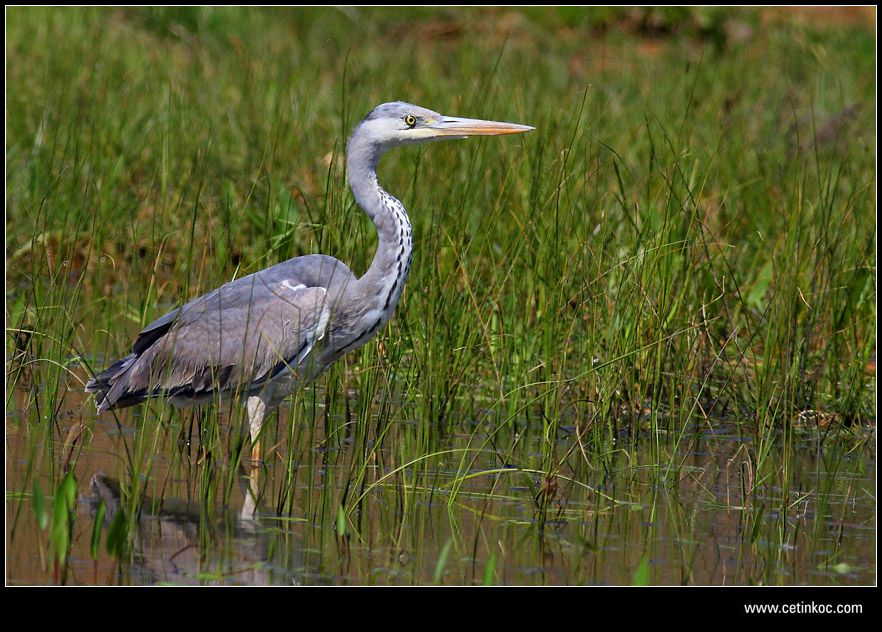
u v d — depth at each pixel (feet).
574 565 28.19
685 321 41.52
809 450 38.65
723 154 58.85
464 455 33.50
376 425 39.04
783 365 40.40
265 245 45.73
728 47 109.50
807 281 45.16
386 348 40.98
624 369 39.27
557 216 41.86
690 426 40.88
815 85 86.43
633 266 40.93
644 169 51.67
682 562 28.66
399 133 37.78
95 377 36.78
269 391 36.27
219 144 59.88
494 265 43.68
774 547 29.91
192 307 36.63
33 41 81.25
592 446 38.19
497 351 42.50
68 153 58.03
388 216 37.32
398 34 109.91
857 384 42.09
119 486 32.17
